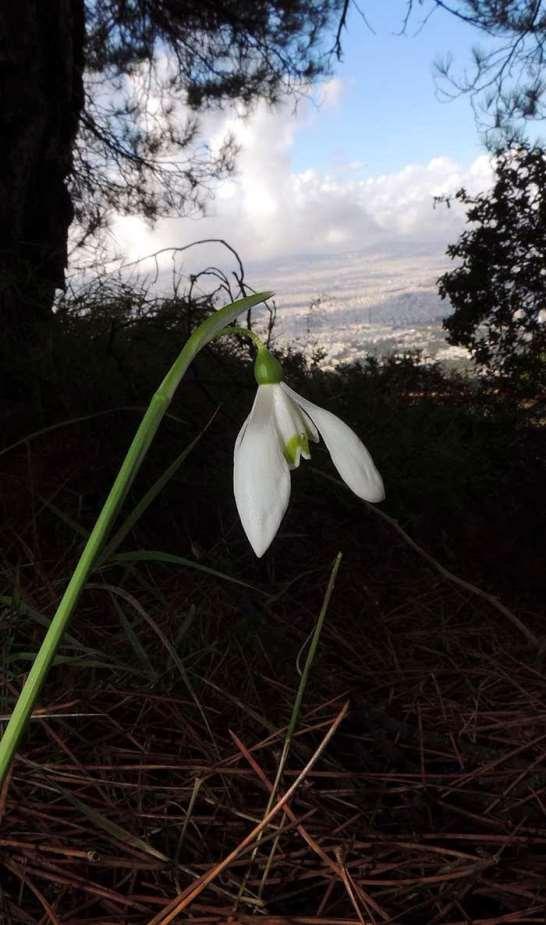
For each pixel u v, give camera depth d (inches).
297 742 5.8
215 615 7.8
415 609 9.5
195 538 9.7
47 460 10.1
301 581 9.5
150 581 8.6
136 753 5.7
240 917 4.2
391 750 6.2
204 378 12.6
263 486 3.7
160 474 9.9
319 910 4.3
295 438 3.8
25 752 5.5
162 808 5.2
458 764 6.3
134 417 10.8
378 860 4.9
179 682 6.6
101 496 9.6
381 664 8.0
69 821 4.9
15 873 4.5
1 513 9.1
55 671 6.6
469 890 4.6
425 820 5.4
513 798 5.7
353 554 10.5
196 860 4.8
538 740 6.3
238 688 6.9
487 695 7.5
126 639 6.8
